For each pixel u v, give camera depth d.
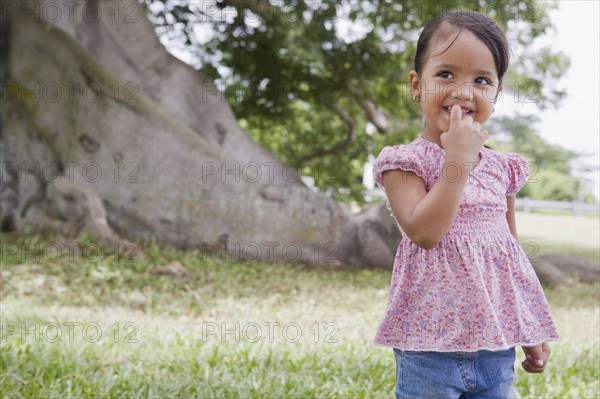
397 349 2.74
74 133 9.98
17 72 9.86
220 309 7.24
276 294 8.17
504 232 2.70
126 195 10.06
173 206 10.19
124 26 11.25
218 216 10.30
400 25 13.66
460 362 2.58
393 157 2.62
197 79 11.66
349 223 10.88
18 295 7.13
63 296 7.25
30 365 4.46
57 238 9.05
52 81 9.96
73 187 9.63
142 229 10.05
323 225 10.65
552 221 21.08
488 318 2.55
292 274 9.58
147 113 10.32
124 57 11.20
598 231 18.34
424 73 2.69
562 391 4.50
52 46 10.03
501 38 2.67
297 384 4.39
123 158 10.12
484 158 2.77
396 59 13.55
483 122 2.67
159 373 4.52
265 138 18.14
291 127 17.33
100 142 10.06
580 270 11.59
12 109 9.80
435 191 2.41
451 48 2.61
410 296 2.65
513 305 2.64
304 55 12.67
